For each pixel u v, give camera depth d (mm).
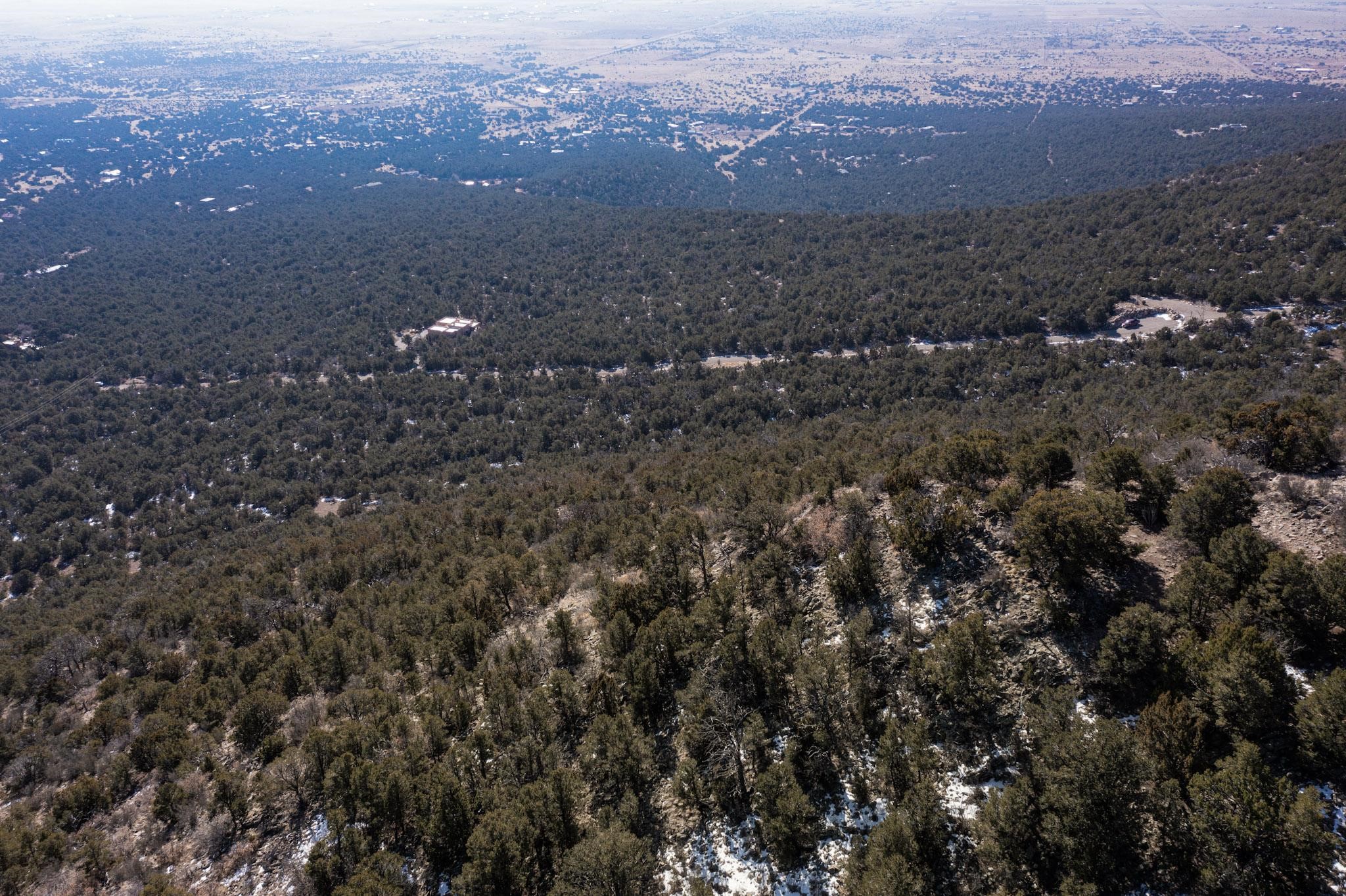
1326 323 109562
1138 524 32719
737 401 124875
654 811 27438
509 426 131625
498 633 44875
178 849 32406
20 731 49375
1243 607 24781
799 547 38469
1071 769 20250
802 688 27469
